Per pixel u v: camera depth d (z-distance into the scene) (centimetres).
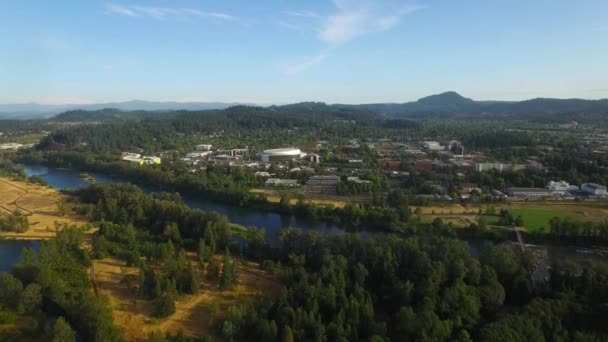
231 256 19788
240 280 16950
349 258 16938
